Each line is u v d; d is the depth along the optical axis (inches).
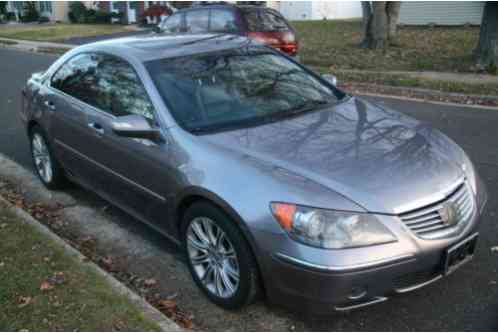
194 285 152.9
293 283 120.4
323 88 183.2
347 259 115.2
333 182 124.2
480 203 141.5
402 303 138.6
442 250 124.3
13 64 655.8
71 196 219.3
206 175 135.0
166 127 150.8
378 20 636.7
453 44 654.5
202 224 141.0
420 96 397.4
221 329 132.5
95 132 177.5
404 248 118.7
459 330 128.0
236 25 470.6
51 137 209.2
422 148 142.3
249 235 124.6
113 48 184.1
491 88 391.9
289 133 146.9
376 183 124.7
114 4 1473.9
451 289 143.6
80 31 1130.7
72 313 131.3
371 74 475.5
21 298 137.7
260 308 139.4
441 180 130.5
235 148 139.0
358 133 148.6
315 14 1243.2
